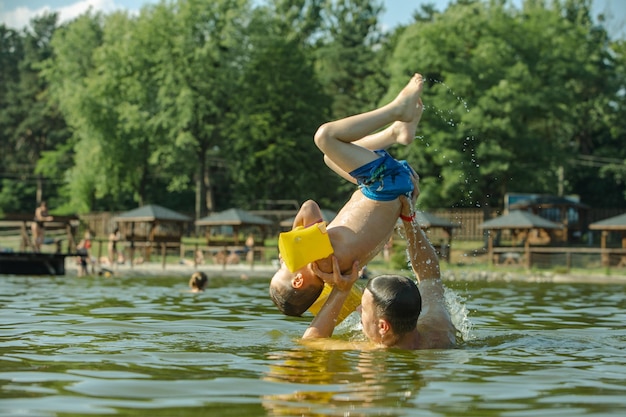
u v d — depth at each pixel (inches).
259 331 276.5
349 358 208.4
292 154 2134.6
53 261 1005.2
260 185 2220.7
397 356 213.8
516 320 352.2
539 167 1854.1
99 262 1275.8
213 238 1667.1
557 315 384.5
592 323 338.6
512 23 1902.1
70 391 158.4
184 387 163.3
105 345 231.6
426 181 1807.3
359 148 237.9
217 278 994.7
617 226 1448.1
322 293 255.4
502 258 1499.8
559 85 1867.6
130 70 2113.7
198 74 2054.6
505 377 182.2
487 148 1736.0
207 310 381.4
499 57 1820.9
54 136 3093.0
